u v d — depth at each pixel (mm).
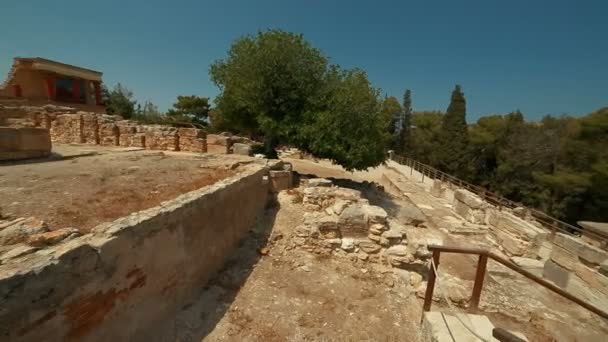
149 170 7895
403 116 48000
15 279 2086
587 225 9461
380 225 6445
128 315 3262
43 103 20531
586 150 21203
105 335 2947
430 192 17250
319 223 6547
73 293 2553
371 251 6379
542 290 6938
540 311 5945
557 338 5207
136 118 33281
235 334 4098
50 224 3873
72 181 6293
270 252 6207
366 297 5277
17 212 4246
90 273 2713
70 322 2545
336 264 6148
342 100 11727
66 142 14539
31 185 5824
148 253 3518
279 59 12430
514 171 30375
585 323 5816
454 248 3887
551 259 8148
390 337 4418
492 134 33469
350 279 5742
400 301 5305
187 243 4371
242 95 12859
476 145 33719
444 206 14391
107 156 10352
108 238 2939
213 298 4688
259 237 6637
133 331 3352
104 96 33000
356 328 4520
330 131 11867
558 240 8102
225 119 15172
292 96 12547
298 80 12609
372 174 25281
